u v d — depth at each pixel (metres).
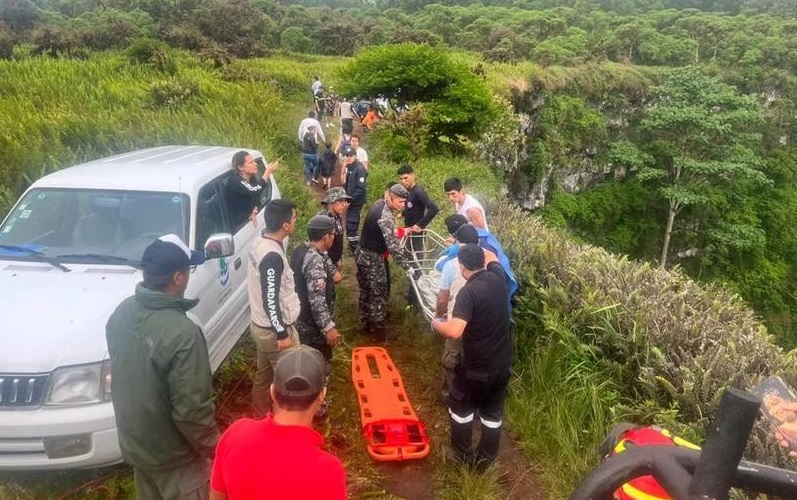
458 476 4.02
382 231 5.83
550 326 4.98
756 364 4.23
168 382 2.53
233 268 5.23
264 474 1.93
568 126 35.22
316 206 10.60
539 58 41.16
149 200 4.69
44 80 16.25
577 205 36.31
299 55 40.56
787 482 0.93
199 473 2.80
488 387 3.87
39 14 45.66
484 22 55.19
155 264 2.57
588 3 76.38
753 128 45.56
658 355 4.30
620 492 2.15
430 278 5.68
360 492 3.93
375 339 6.21
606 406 4.39
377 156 15.58
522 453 4.42
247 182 5.83
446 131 17.09
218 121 12.94
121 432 2.66
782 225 41.81
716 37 53.53
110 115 11.98
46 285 3.96
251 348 5.68
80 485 3.70
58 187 4.75
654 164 39.22
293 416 2.00
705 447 0.90
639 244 39.78
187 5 45.88
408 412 4.43
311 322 4.44
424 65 16.91
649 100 40.16
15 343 3.47
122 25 31.47
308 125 13.74
